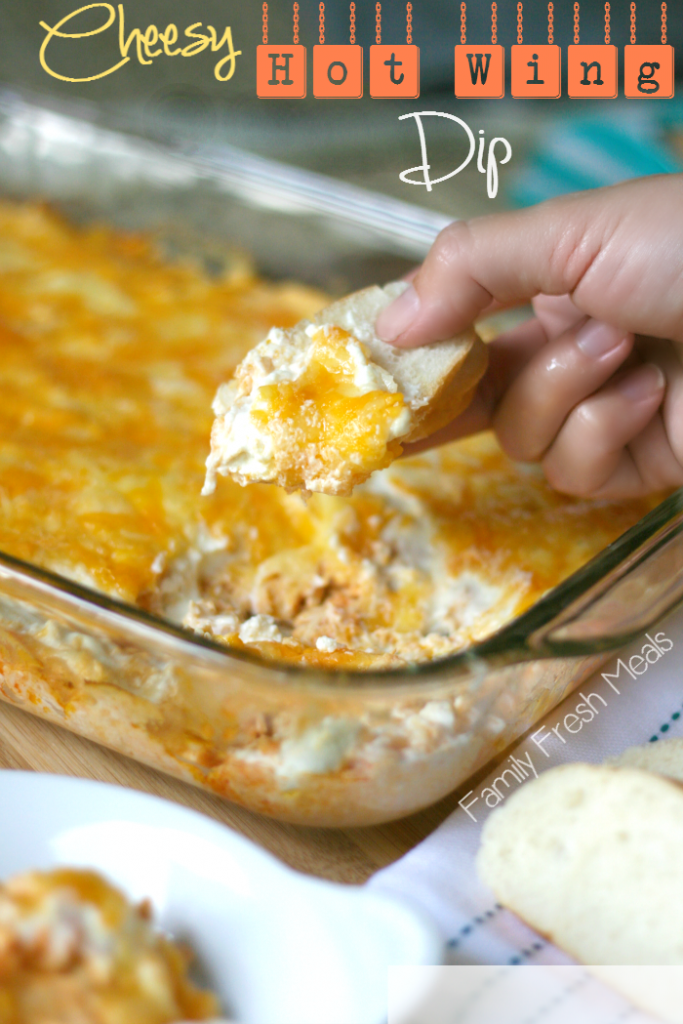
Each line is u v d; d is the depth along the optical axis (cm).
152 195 59
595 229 38
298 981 31
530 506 44
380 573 42
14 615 37
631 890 33
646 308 39
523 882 34
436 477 44
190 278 56
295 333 38
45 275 54
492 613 41
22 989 29
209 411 47
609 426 41
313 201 57
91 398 46
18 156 60
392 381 37
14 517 41
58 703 37
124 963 30
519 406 41
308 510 43
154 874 33
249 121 76
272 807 36
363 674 33
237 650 34
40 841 33
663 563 37
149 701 36
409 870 34
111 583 40
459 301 38
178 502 42
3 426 44
